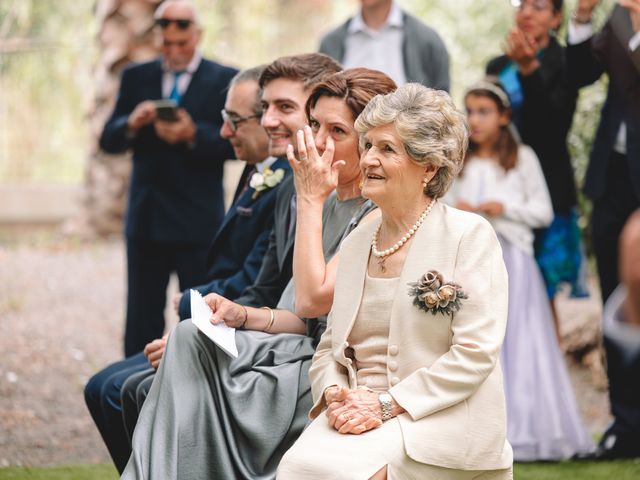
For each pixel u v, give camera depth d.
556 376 6.04
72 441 6.53
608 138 6.13
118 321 9.79
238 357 4.02
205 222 7.12
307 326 4.28
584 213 8.92
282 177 4.91
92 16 15.78
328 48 7.59
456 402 3.46
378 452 3.39
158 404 3.88
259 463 3.90
